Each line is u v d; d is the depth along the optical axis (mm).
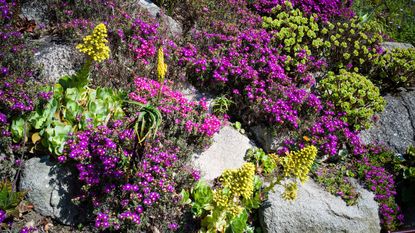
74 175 2047
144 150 1963
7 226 1867
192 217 2121
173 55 2750
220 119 2633
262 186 2316
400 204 2750
